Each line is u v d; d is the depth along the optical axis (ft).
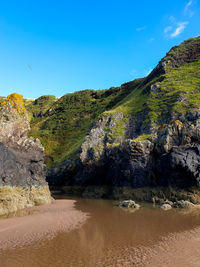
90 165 167.32
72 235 59.16
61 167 213.66
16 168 106.73
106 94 387.55
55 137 301.43
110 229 65.00
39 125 360.07
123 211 95.30
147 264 39.63
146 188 123.34
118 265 39.65
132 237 56.54
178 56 250.57
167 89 194.59
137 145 131.03
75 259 42.83
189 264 38.78
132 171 130.41
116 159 148.25
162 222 71.61
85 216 85.10
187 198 104.06
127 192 129.29
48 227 67.97
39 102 499.51
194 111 137.80
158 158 124.06
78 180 184.34
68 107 383.65
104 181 162.30
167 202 106.52
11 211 93.91
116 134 180.34
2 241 54.39
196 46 252.21
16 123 116.06
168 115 156.25
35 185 121.19
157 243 51.13
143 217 80.64
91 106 359.05
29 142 124.16
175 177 112.68
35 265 40.24
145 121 171.01
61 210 99.35
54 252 46.65
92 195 157.89
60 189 203.82
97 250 47.55
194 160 109.29
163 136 126.00
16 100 126.21
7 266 39.91
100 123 201.67
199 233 57.98
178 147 115.85
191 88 177.27
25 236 58.49
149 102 194.18
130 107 218.38
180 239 53.31
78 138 280.92
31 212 93.45
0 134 103.86
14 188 102.63
